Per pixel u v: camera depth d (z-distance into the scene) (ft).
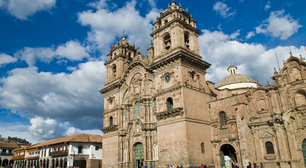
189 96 137.69
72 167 196.54
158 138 141.08
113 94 195.00
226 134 134.92
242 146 122.31
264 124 123.13
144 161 147.95
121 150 169.89
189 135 128.26
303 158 111.34
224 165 136.26
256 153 122.72
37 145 260.62
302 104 116.16
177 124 132.26
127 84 181.88
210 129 143.64
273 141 119.24
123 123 178.29
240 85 209.56
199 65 152.25
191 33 161.27
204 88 151.74
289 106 118.42
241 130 124.77
